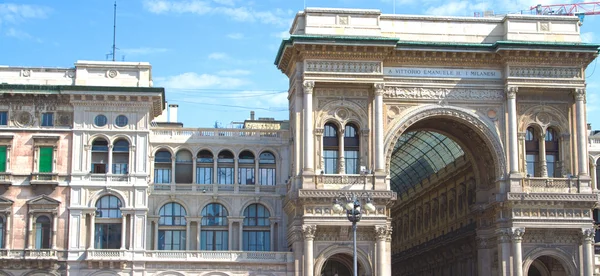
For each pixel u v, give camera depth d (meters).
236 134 99.75
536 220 93.06
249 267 92.44
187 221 96.75
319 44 91.88
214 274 92.06
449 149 111.81
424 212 128.88
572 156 95.94
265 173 99.56
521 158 95.50
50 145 92.69
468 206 108.19
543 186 94.69
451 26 97.75
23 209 91.12
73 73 95.12
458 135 102.12
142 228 91.94
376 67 93.62
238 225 97.69
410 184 135.00
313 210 90.50
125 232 91.62
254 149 99.62
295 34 94.81
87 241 91.31
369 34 94.50
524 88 95.56
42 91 92.50
